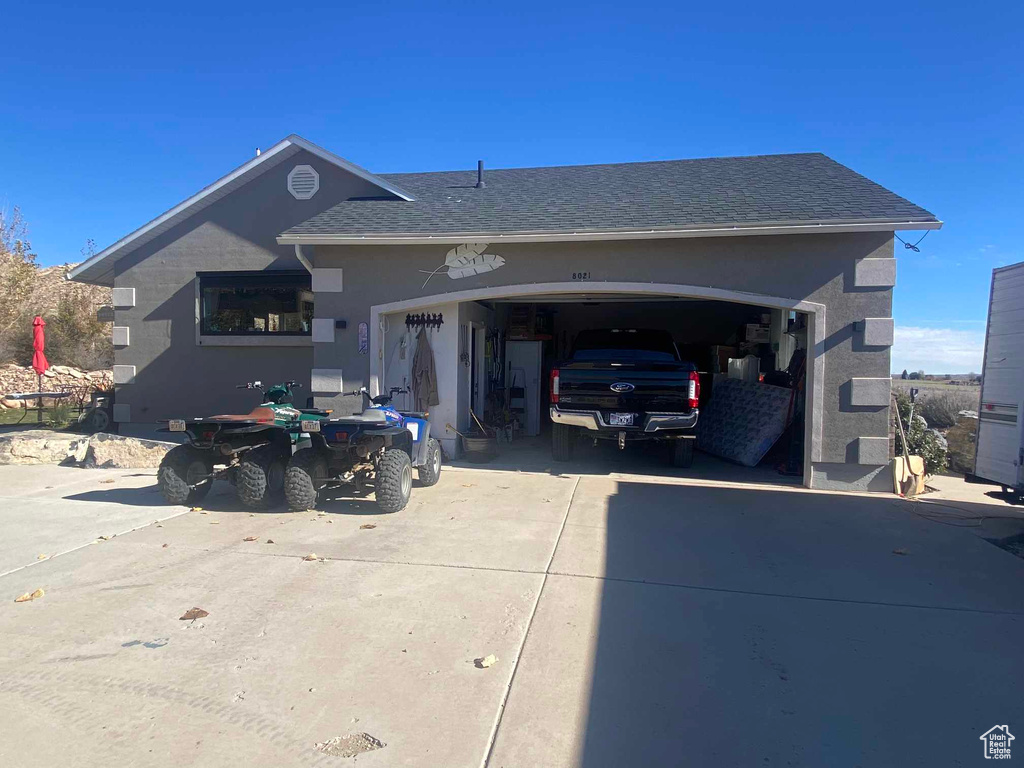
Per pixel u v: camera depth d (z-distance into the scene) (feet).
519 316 46.21
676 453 32.76
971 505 26.00
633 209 32.14
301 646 13.08
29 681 11.71
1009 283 22.38
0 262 72.74
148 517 22.53
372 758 9.66
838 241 28.43
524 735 10.27
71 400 58.39
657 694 11.49
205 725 10.43
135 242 42.86
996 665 12.69
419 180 44.73
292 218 41.70
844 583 16.97
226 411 42.29
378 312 32.71
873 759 9.77
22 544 19.38
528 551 19.12
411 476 24.54
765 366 44.57
